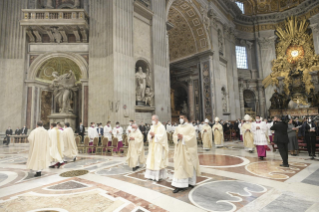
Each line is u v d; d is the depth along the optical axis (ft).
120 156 25.95
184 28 70.38
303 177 14.84
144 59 44.19
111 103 36.73
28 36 43.86
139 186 13.53
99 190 12.78
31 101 42.01
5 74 41.73
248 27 93.40
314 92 74.23
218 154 26.89
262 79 88.63
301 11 84.02
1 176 16.52
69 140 22.48
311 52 78.69
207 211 9.57
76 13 41.34
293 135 23.80
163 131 15.56
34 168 16.15
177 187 12.22
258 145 22.63
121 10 40.14
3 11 43.09
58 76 43.16
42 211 9.92
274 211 9.41
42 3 46.85
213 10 69.87
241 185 13.29
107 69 38.75
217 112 66.03
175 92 86.22
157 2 48.78
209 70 68.28
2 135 39.83
